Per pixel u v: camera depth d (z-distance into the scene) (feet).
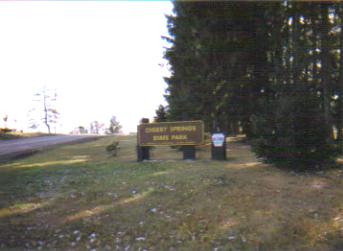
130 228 22.94
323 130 34.30
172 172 35.37
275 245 20.53
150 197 27.81
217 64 62.23
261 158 40.40
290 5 56.90
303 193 27.68
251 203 25.80
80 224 23.63
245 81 60.23
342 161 37.93
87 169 39.75
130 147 65.00
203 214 24.40
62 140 108.06
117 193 29.07
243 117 62.28
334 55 63.46
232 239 21.17
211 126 65.67
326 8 56.59
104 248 20.74
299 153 34.17
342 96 55.62
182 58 72.28
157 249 20.45
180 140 43.86
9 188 32.24
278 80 50.37
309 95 35.58
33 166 45.11
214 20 56.59
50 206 26.91
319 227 22.21
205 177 32.53
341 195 27.22
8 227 23.39
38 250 20.56
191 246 20.61
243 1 54.39
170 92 85.71
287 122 34.68
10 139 120.88
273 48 60.34
